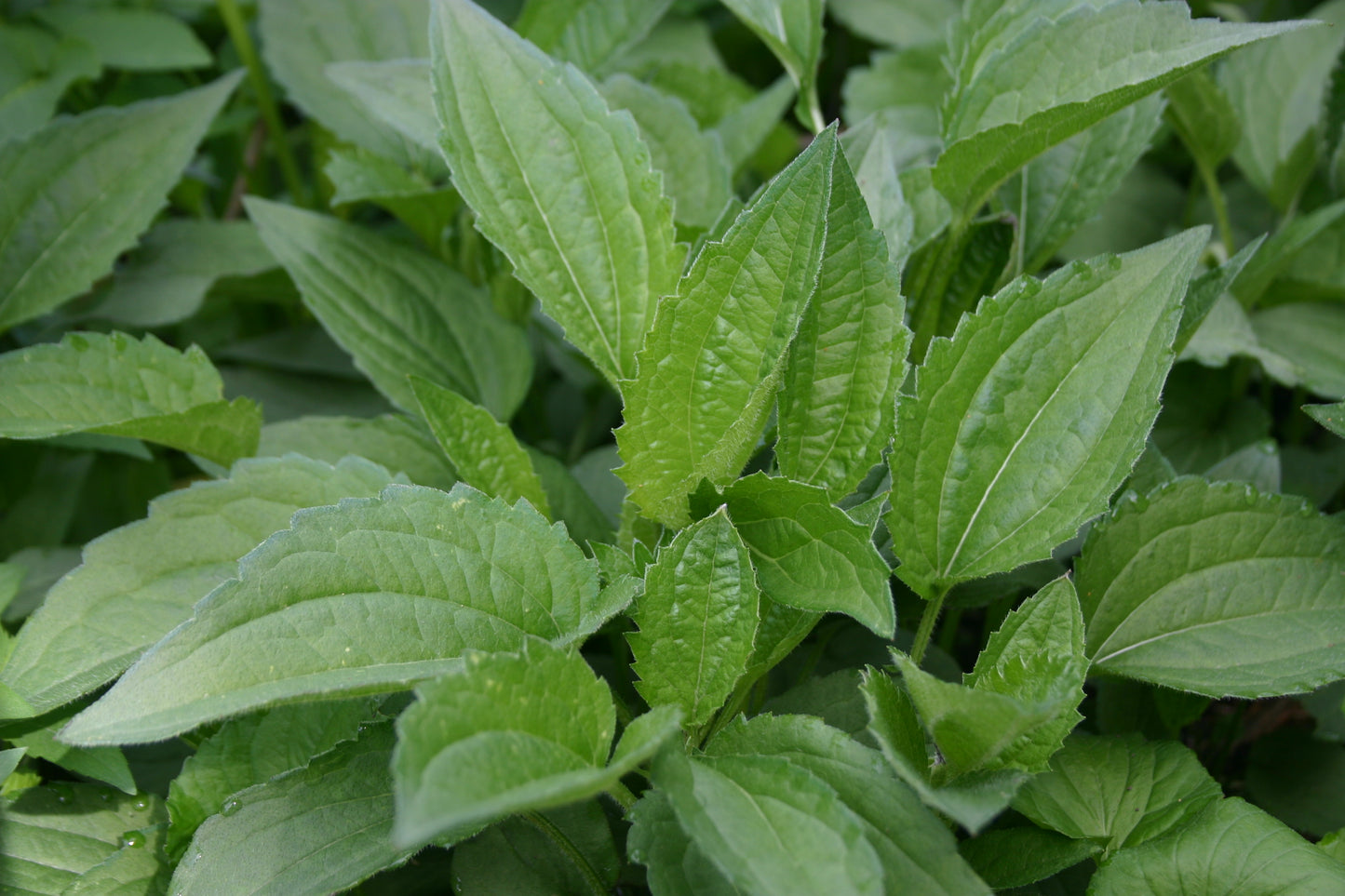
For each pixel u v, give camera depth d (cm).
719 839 56
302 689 58
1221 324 72
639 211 65
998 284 69
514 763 56
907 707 60
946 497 63
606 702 59
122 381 67
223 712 57
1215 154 76
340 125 80
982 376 63
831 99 105
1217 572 64
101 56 81
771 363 62
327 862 60
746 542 62
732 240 61
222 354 80
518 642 60
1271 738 69
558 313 65
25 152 74
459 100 65
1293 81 82
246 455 68
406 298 74
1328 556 64
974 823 57
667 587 60
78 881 62
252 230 80
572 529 68
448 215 77
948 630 70
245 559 59
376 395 79
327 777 61
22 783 65
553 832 62
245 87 92
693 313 61
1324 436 77
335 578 59
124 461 76
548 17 78
